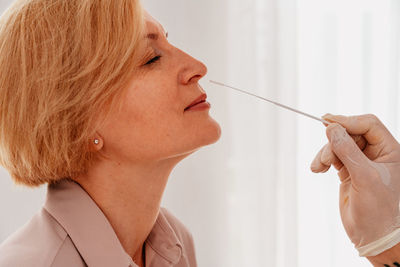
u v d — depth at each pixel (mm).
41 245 574
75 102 580
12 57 584
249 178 1726
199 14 1660
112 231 612
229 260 1759
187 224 1736
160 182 660
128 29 583
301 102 1715
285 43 1666
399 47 1657
